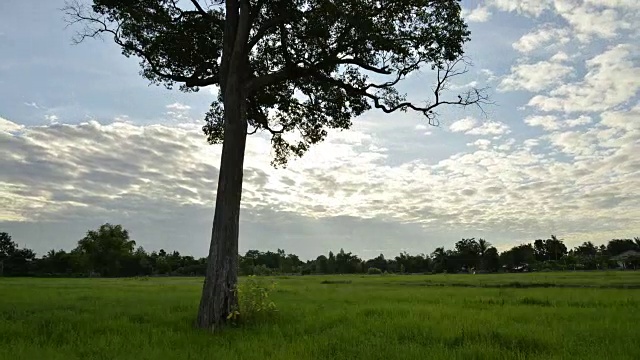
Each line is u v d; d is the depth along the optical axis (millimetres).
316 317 15234
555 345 10031
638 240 146625
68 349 9688
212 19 16938
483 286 41906
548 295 26125
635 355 8977
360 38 15211
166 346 10070
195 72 17766
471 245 135500
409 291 32562
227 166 14242
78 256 116250
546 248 145000
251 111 19828
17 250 116812
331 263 140000
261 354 9156
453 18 15250
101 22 17172
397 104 17219
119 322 13711
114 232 120500
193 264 129750
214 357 8891
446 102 16812
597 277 56906
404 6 14992
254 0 15945
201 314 13375
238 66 14891
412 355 9055
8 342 10648
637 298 22688
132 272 122000
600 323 13406
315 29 15219
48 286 43625
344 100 19125
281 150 21828
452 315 15414
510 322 13703
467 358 8977
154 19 16781
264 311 14672
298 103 20141
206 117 21031
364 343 10273
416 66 16219
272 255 144625
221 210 13969
